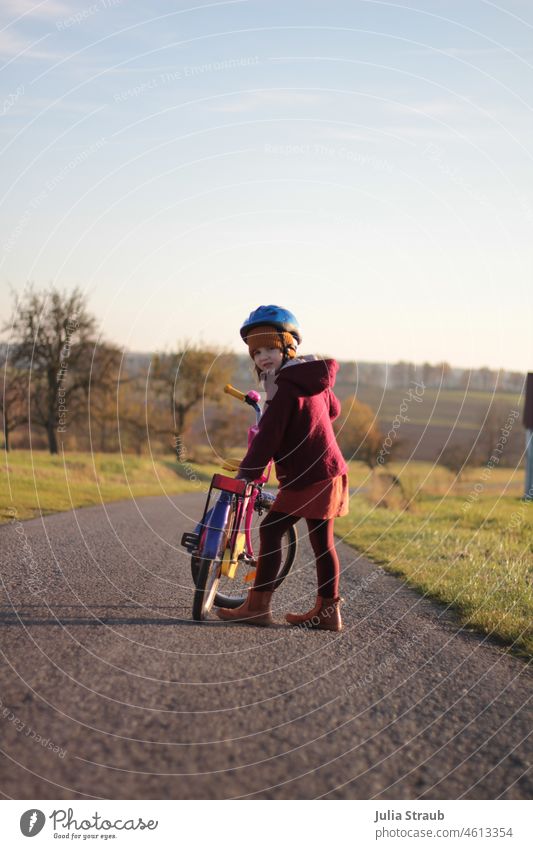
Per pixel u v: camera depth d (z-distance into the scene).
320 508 4.23
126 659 3.41
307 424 4.19
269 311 4.40
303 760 2.46
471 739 2.75
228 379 26.78
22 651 3.43
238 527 4.47
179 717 2.74
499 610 5.02
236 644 3.83
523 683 3.49
